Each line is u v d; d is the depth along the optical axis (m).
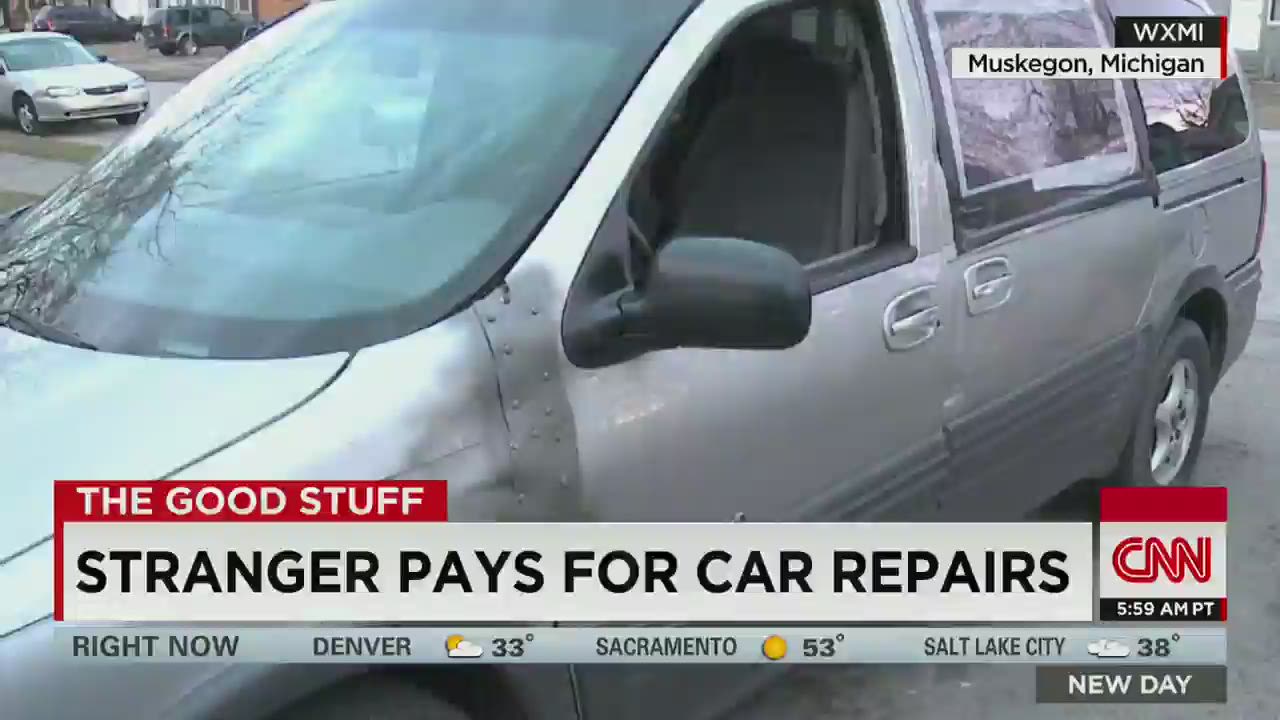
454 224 2.47
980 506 3.55
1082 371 3.94
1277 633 4.10
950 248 3.29
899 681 3.83
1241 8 32.25
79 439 2.09
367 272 2.41
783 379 2.77
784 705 3.68
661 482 2.53
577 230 2.42
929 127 3.29
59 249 2.70
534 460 2.30
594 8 2.85
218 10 40.28
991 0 3.65
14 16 49.28
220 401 2.16
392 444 2.15
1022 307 3.57
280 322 2.32
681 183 2.72
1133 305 4.22
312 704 2.16
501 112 2.68
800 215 3.06
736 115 2.91
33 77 19.64
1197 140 4.75
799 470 2.86
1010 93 3.66
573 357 2.36
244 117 2.98
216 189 2.77
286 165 2.78
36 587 1.90
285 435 2.09
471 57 2.83
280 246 2.53
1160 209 4.33
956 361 3.32
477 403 2.25
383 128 2.78
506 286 2.33
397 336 2.26
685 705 2.72
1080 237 3.84
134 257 2.61
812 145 3.10
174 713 1.97
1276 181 13.84
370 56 2.99
